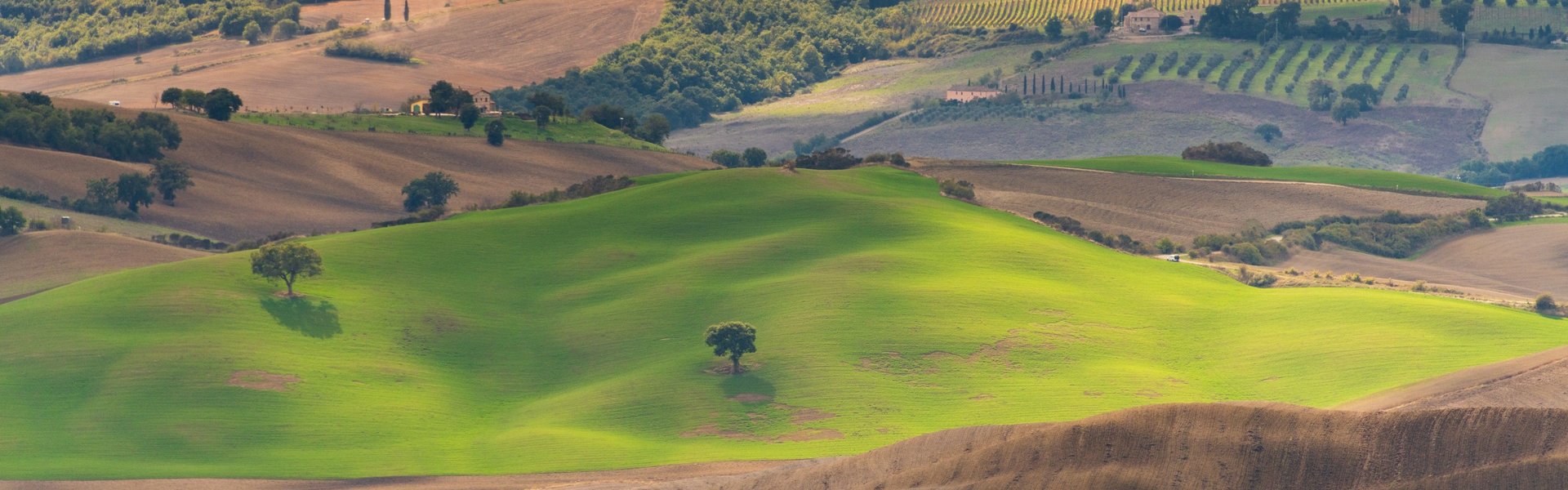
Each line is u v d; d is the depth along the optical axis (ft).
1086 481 502.38
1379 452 489.67
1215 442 503.20
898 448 558.15
